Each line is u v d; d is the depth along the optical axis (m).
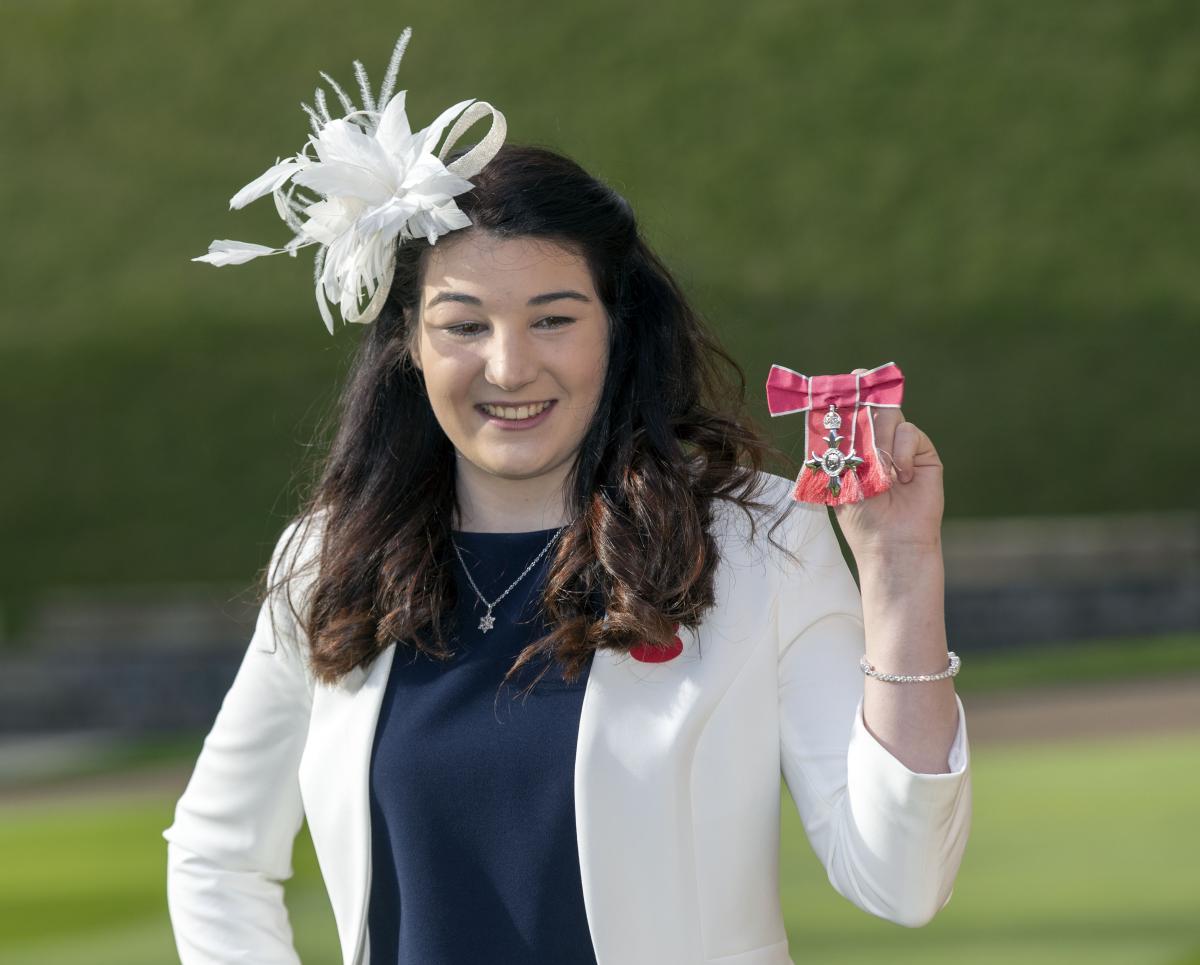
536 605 4.17
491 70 33.25
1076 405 30.17
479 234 4.02
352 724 4.16
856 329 30.75
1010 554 27.45
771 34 33.31
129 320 30.28
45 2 33.09
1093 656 24.92
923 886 3.76
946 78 32.84
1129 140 32.25
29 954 11.51
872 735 3.79
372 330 4.50
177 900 4.41
